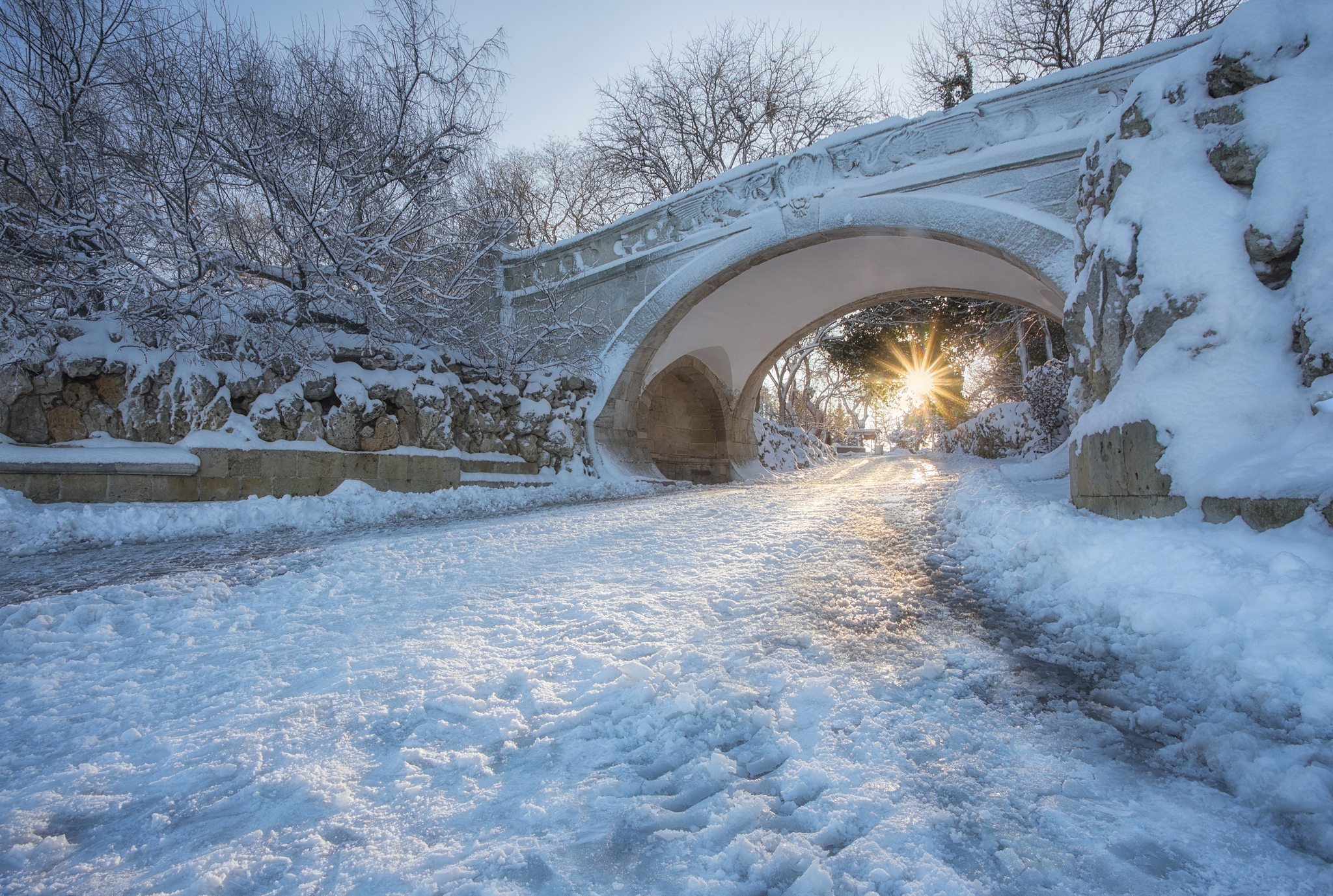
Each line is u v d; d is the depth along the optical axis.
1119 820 1.71
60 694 2.81
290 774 2.08
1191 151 4.53
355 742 2.33
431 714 2.53
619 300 15.00
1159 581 3.12
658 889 1.51
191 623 3.79
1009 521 4.95
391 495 9.10
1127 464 4.25
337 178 9.76
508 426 12.66
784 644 3.16
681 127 24.48
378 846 1.70
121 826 1.85
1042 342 27.52
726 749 2.19
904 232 11.15
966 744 2.15
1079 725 2.27
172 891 1.56
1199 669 2.53
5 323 7.18
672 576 4.62
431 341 11.72
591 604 3.92
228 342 8.96
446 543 6.26
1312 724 2.07
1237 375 3.78
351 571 5.07
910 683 2.66
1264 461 3.29
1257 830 1.64
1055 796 1.84
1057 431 20.92
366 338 10.54
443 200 11.14
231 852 1.69
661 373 15.98
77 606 4.04
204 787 2.05
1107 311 5.02
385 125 10.43
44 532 6.33
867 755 2.08
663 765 2.10
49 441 7.37
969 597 3.94
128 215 8.23
